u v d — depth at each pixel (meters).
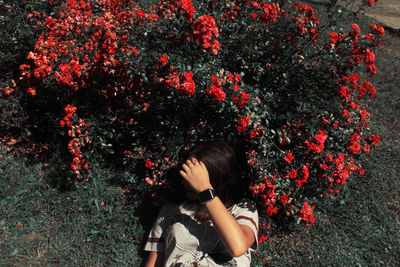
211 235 2.13
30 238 2.75
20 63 3.61
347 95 3.30
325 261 2.84
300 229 3.06
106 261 2.68
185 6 2.87
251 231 2.09
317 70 3.27
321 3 7.21
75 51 3.15
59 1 3.96
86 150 3.17
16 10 3.75
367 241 3.03
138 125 3.24
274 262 2.82
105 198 3.06
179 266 2.07
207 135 3.02
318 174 2.97
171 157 3.05
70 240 2.77
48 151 3.37
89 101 3.21
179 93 2.91
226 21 3.52
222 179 2.14
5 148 3.35
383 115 4.59
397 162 3.85
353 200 3.35
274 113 3.08
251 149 2.85
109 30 2.97
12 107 3.32
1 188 2.98
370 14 7.86
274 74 3.42
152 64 2.97
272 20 3.40
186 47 3.08
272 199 2.74
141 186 3.12
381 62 5.78
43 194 3.04
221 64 3.43
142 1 4.48
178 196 2.31
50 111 3.44
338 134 3.22
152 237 2.27
